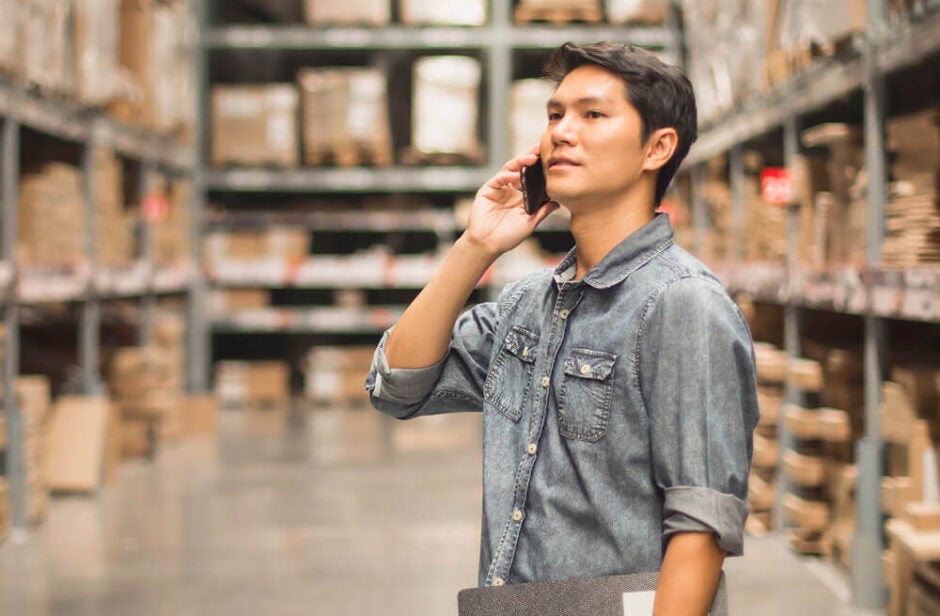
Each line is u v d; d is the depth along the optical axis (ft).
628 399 4.49
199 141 27.35
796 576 12.69
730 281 17.06
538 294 5.00
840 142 12.96
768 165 19.20
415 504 16.63
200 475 18.84
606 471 4.54
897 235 11.10
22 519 14.44
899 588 10.25
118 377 19.70
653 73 4.65
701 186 20.10
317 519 15.60
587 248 4.81
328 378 28.60
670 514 4.36
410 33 27.63
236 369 28.32
